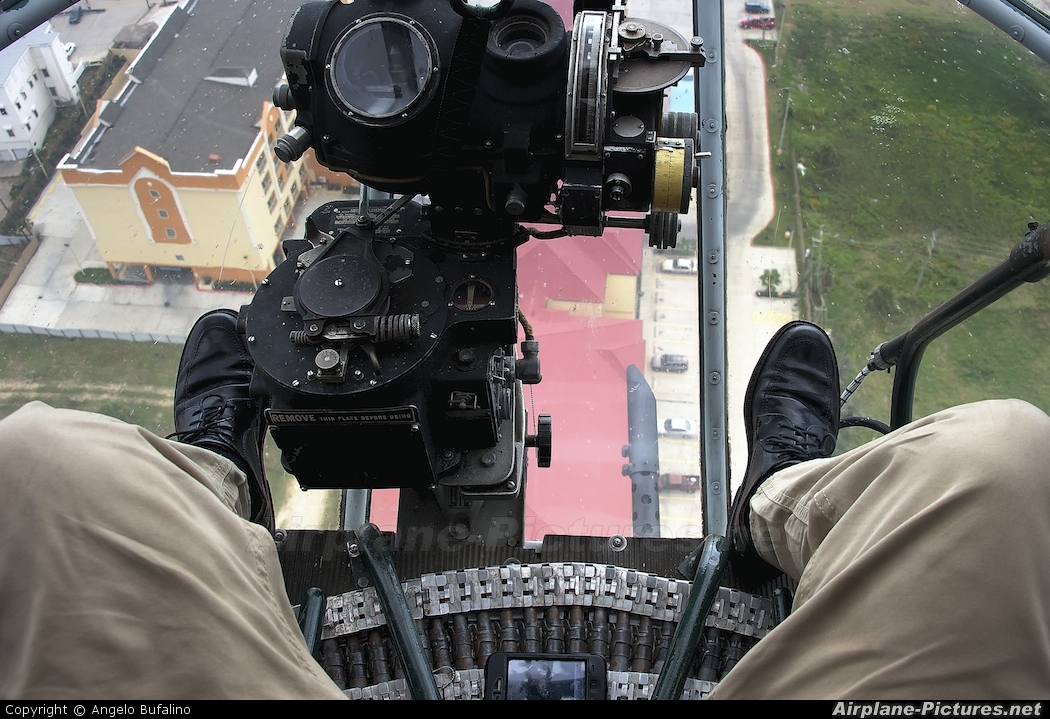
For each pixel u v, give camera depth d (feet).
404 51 6.81
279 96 7.20
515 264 7.64
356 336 6.90
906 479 5.77
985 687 4.95
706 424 10.62
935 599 5.16
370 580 8.14
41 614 5.13
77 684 4.98
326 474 7.69
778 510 7.07
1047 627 5.14
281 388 7.00
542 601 7.92
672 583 7.97
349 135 6.97
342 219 7.84
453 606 7.94
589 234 7.47
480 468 7.97
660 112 7.06
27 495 5.41
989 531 5.20
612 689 7.43
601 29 6.70
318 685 5.50
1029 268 8.01
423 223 7.92
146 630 5.21
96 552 5.34
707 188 10.75
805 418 9.14
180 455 6.46
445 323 7.18
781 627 5.62
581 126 6.59
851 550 5.83
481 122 6.82
